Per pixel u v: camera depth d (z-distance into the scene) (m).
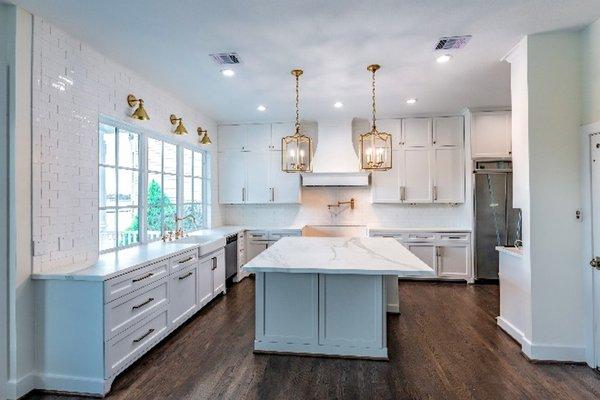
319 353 2.77
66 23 2.43
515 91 2.92
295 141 3.45
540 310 2.68
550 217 2.67
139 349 2.64
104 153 3.18
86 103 2.77
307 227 5.75
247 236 5.40
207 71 3.33
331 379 2.42
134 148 3.59
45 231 2.38
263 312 2.84
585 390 2.27
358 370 2.54
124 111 3.25
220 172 5.64
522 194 2.82
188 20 2.40
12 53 2.18
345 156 5.25
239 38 2.66
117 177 3.32
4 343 2.20
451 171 5.15
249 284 5.00
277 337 2.82
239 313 3.77
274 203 5.69
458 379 2.41
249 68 3.26
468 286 4.83
